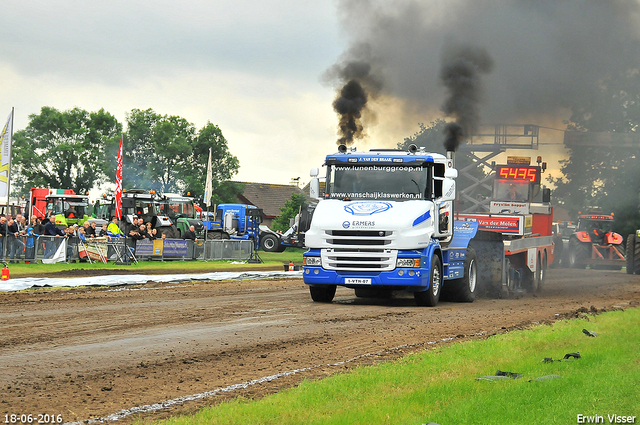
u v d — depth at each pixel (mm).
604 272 44250
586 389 9516
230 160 98312
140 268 36062
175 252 42625
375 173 23266
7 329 15531
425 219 22406
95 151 107812
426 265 21984
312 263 22438
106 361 12242
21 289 24859
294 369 11875
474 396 9242
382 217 22016
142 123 99125
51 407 9195
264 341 14727
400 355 13281
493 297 27281
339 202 23000
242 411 8641
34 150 106875
